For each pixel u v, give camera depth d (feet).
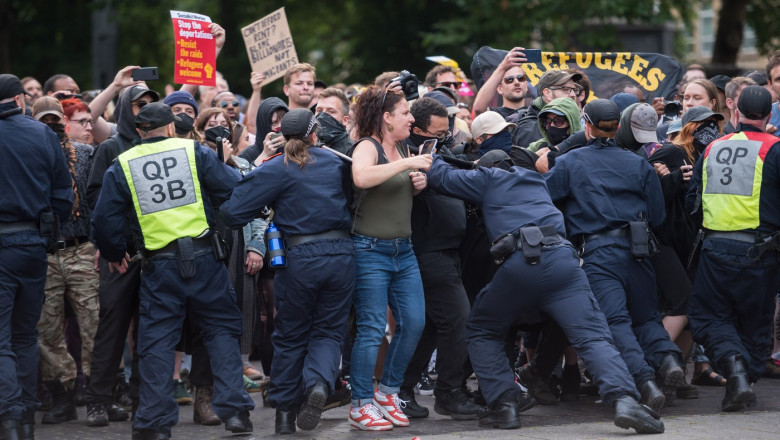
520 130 48.67
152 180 40.42
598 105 42.47
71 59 151.53
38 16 154.20
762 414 43.14
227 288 41.27
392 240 41.16
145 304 40.57
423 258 43.09
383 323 41.50
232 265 47.78
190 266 40.04
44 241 41.09
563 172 42.86
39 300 41.47
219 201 41.78
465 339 42.83
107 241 40.78
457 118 56.29
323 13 194.80
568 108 45.78
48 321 47.14
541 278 39.40
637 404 38.06
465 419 43.73
